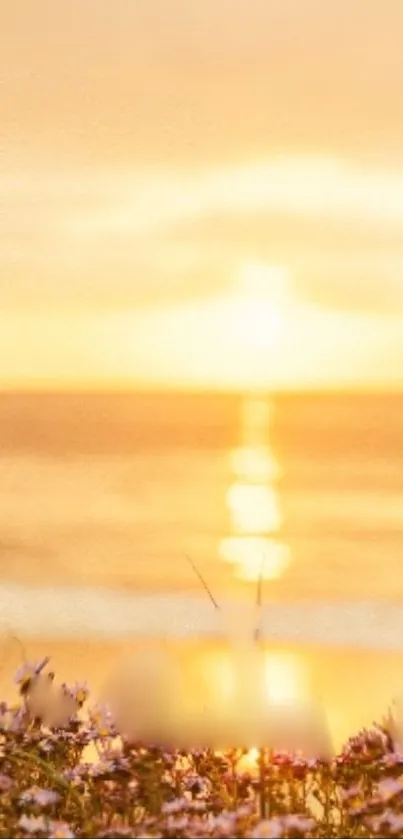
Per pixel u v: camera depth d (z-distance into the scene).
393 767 3.40
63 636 10.80
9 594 13.35
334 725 6.77
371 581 16.14
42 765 3.46
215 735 3.47
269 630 11.47
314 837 3.30
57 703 3.61
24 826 3.15
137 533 21.31
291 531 21.89
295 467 33.28
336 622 12.16
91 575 15.96
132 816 3.34
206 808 3.35
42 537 20.27
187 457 36.25
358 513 23.97
